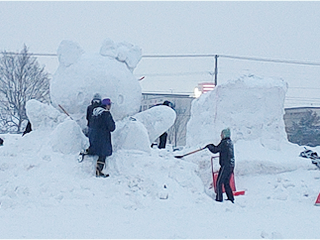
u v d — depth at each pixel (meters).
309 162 12.84
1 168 10.23
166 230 6.88
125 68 11.12
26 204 8.62
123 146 10.84
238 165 12.34
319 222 8.20
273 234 6.65
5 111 37.69
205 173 12.28
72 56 10.87
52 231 6.56
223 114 13.57
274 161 12.59
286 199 11.23
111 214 8.09
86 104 10.59
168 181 10.01
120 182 9.56
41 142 11.20
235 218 8.31
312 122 49.16
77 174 9.70
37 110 11.97
